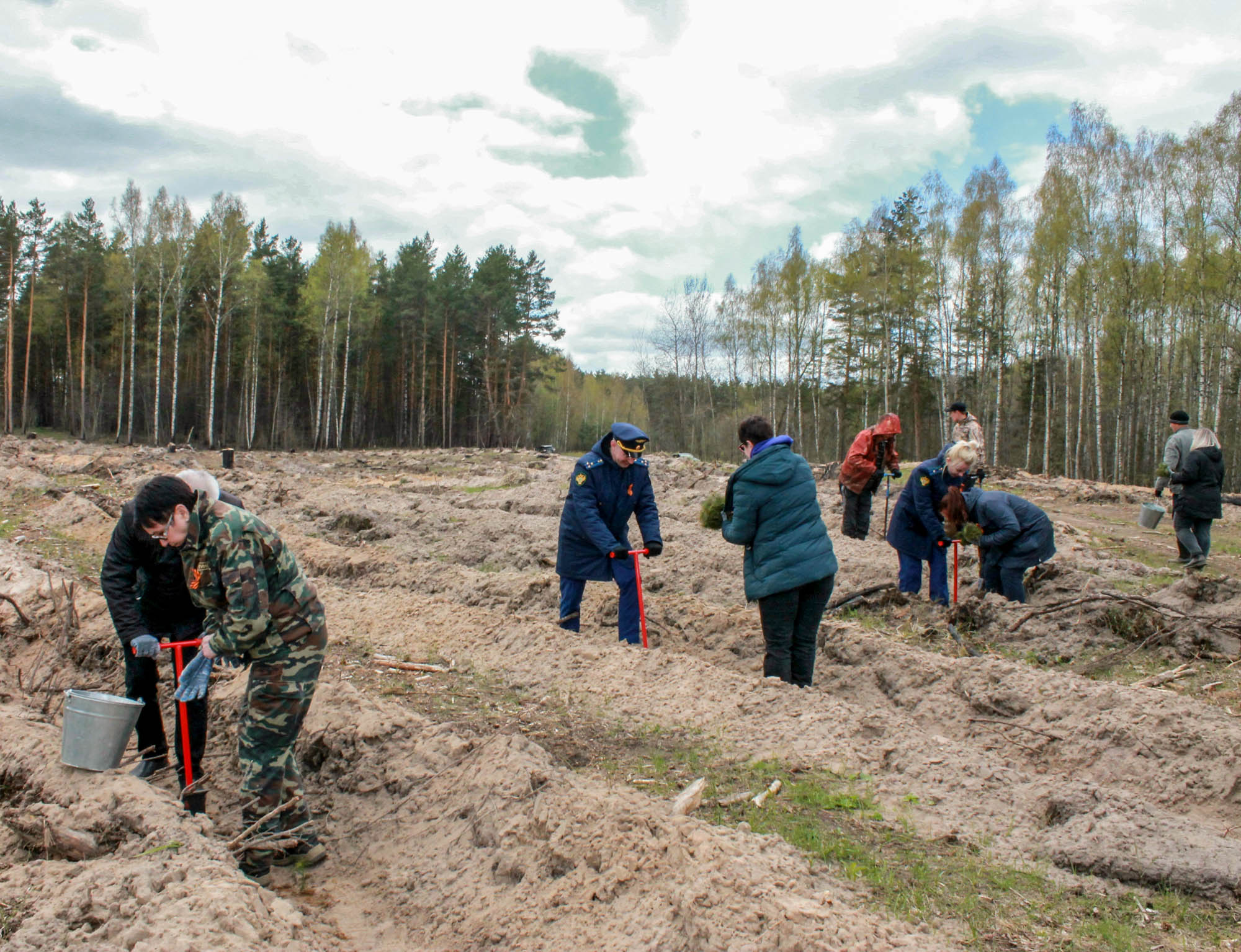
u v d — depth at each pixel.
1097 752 4.80
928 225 39.34
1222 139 30.44
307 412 60.53
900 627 7.65
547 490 17.64
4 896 3.06
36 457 22.33
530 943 2.94
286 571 3.57
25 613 7.03
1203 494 10.09
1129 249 32.62
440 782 4.04
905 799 4.11
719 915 2.78
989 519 7.65
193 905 2.76
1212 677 6.25
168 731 5.14
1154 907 3.27
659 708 5.39
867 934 2.75
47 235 49.22
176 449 31.03
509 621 7.09
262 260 50.28
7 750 4.04
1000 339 37.44
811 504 5.56
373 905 3.43
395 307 57.91
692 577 9.77
